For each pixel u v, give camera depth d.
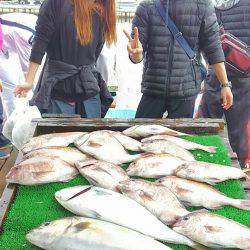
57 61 2.06
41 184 1.36
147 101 2.25
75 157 1.49
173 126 1.77
